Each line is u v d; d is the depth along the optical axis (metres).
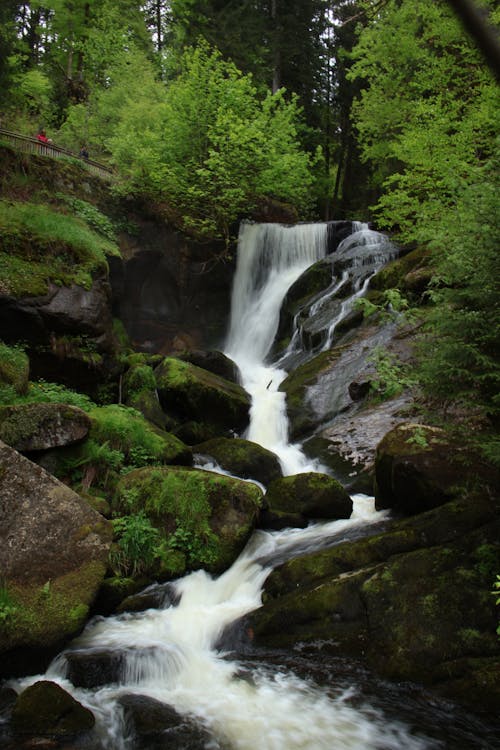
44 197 14.85
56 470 8.16
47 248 11.91
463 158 13.41
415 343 7.33
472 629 5.59
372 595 6.12
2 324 10.60
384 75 19.72
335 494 8.58
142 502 7.88
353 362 12.89
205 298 19.25
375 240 19.06
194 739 4.85
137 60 26.25
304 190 23.56
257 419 12.60
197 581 7.21
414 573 6.19
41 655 5.69
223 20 27.41
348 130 34.78
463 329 6.43
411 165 17.44
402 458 7.66
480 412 8.11
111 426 9.45
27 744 4.61
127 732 4.92
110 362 12.23
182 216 18.72
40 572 6.09
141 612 6.70
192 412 11.96
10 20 16.64
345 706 5.27
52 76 30.94
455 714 5.04
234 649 6.24
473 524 6.69
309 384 12.91
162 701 5.37
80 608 6.00
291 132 23.12
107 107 24.56
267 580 6.96
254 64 27.78
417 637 5.64
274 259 20.14
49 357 11.10
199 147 19.67
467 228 6.45
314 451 11.04
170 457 9.62
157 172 17.64
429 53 18.56
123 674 5.66
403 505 7.78
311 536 7.91
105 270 12.80
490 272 6.32
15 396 8.94
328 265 17.41
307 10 29.39
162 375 12.34
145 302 17.97
